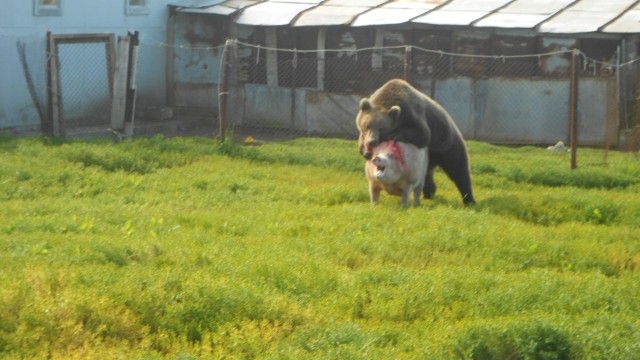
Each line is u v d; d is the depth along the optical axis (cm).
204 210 1375
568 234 1292
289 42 2591
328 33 2550
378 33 2492
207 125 2677
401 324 877
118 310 827
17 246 1056
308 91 2542
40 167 1639
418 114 1447
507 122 2394
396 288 964
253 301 870
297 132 2570
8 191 1473
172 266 1002
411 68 2481
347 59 2533
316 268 1012
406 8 2542
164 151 1897
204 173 1723
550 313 899
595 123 2325
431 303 929
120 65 2138
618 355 786
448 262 1112
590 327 842
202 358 756
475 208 1480
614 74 2311
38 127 2339
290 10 2600
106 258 1018
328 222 1279
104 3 2509
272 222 1286
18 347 760
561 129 2353
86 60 2433
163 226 1234
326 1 2678
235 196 1495
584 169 1830
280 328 832
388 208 1388
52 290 877
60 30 2391
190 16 2703
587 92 2322
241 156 1942
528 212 1461
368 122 1420
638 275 1071
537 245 1177
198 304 853
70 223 1199
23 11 2291
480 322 845
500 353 791
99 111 2472
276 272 978
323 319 866
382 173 1378
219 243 1130
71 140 2045
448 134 1505
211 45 2697
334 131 2523
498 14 2441
